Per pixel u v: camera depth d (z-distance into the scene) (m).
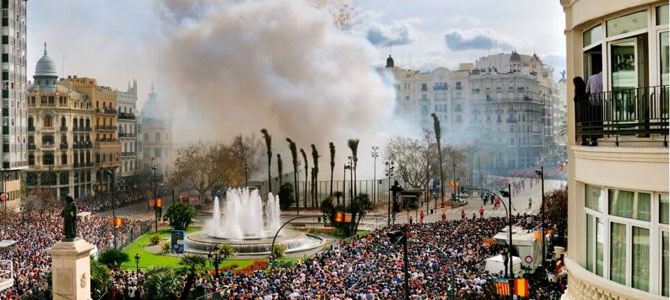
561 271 51.88
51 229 81.00
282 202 121.62
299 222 102.31
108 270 52.19
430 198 138.00
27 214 98.19
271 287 45.31
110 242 78.25
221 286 48.44
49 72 145.12
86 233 80.25
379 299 39.75
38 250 65.88
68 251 36.88
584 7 15.98
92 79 160.00
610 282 14.74
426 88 197.12
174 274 52.00
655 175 13.38
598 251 15.82
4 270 49.31
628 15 14.57
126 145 168.62
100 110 155.25
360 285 44.34
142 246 81.69
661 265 13.50
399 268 50.31
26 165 124.50
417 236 67.50
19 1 122.44
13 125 118.56
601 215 15.50
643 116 14.02
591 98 15.73
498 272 51.44
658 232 13.54
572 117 17.38
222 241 79.31
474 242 63.88
